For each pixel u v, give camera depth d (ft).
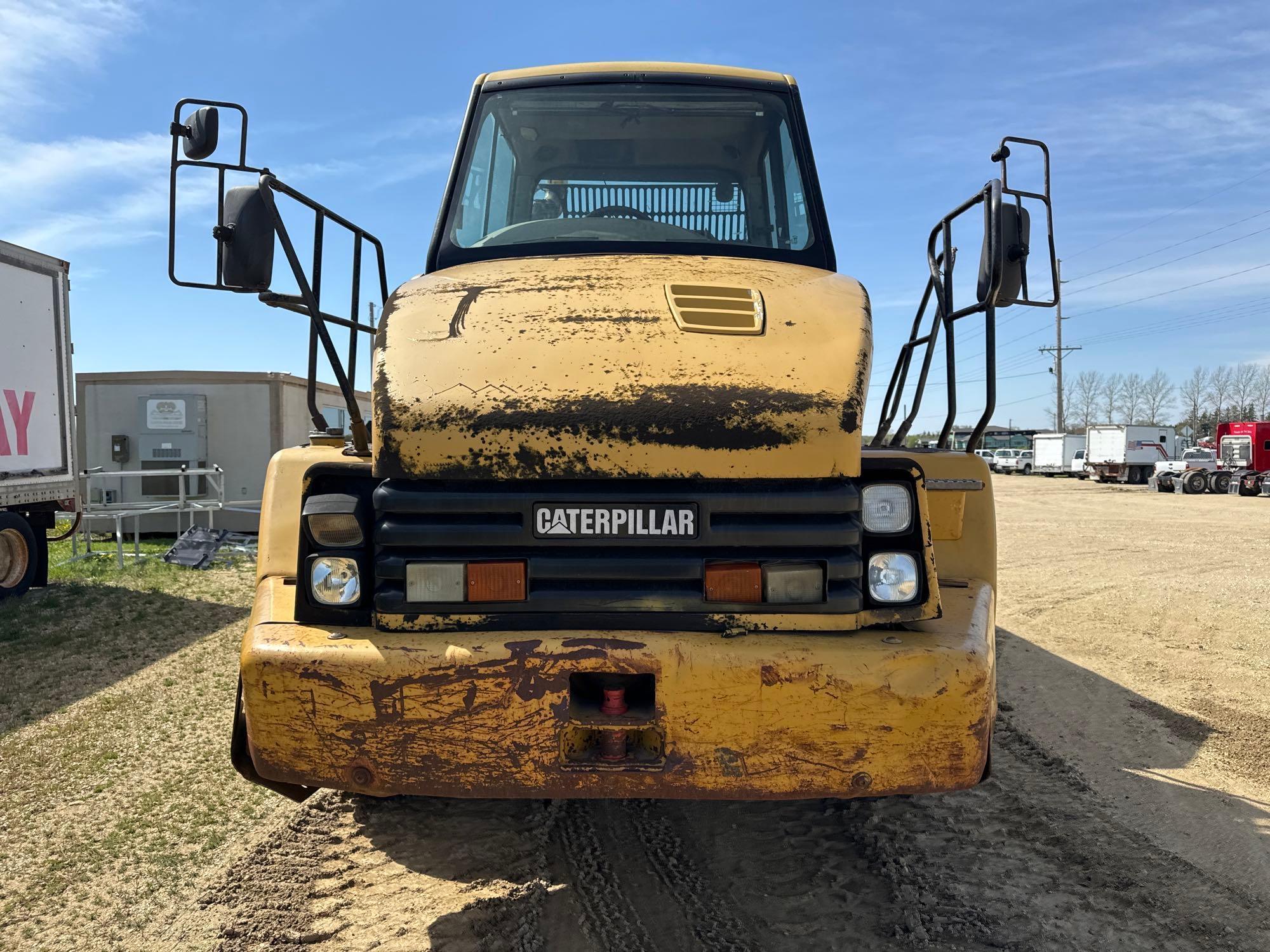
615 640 7.71
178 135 10.28
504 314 9.06
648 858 10.66
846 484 8.04
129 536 41.86
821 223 12.26
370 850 10.89
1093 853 10.71
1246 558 38.99
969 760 7.78
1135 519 63.57
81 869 10.61
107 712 16.37
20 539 27.63
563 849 10.92
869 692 7.59
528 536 7.86
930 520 9.91
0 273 27.43
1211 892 9.82
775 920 9.24
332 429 11.65
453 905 9.53
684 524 7.85
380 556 8.03
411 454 7.96
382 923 9.21
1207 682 18.52
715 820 11.75
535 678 7.61
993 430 291.58
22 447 28.22
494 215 12.43
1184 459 115.55
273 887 9.98
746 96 12.96
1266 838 11.24
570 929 9.08
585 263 10.76
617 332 8.70
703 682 7.60
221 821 11.91
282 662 7.71
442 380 8.23
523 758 7.68
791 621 7.95
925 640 7.94
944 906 9.48
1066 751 14.40
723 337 8.70
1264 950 8.70
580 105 12.84
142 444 41.22
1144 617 25.35
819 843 11.02
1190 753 14.33
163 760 14.10
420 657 7.63
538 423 7.89
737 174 12.71
